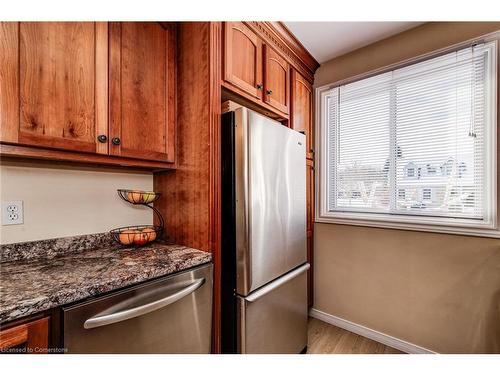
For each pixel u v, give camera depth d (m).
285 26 1.64
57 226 1.17
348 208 2.07
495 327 1.42
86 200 1.28
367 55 1.93
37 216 1.11
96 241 1.29
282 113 1.78
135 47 1.15
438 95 1.63
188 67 1.30
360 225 1.95
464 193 1.54
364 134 1.98
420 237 1.68
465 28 1.53
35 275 0.85
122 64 1.10
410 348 1.70
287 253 1.44
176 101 1.36
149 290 0.90
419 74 1.70
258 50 1.53
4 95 0.79
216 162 1.21
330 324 2.09
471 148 1.51
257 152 1.21
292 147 1.50
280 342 1.39
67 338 0.70
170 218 1.43
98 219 1.32
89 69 0.99
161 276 0.96
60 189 1.19
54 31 0.90
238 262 1.16
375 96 1.91
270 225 1.29
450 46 1.57
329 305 2.13
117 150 1.08
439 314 1.60
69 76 0.94
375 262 1.88
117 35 1.08
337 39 1.84
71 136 0.94
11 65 0.80
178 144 1.36
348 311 2.01
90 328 0.74
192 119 1.28
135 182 1.49
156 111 1.25
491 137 1.43
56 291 0.70
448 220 1.57
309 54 2.01
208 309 1.14
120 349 0.82
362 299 1.94
